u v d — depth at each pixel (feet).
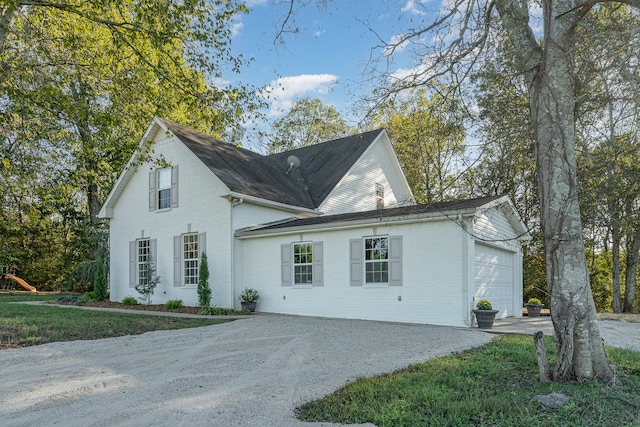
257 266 51.37
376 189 71.41
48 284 101.35
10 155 39.93
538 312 50.29
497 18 23.43
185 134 58.95
